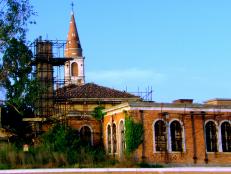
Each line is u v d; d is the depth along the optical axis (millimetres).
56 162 38812
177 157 43500
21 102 47781
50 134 48125
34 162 38531
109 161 39719
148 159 42656
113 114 47719
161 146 43375
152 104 43750
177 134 44219
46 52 54969
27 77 47969
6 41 45812
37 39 55188
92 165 38062
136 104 43312
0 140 52500
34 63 54656
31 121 53031
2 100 48469
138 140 42688
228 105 45875
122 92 58812
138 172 29203
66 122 50594
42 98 53469
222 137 45406
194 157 43938
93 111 51844
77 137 48250
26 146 40375
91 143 50969
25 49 47219
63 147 44625
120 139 45188
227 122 45688
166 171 28969
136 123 42938
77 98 56562
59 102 55781
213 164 44312
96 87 59375
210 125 45406
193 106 44875
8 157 38719
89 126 51219
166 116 43938
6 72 47031
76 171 29844
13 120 54094
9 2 45406
